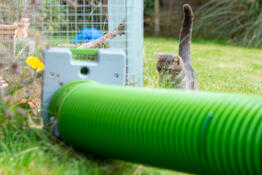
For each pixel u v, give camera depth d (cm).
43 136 238
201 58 797
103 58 273
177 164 201
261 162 171
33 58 259
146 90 224
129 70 367
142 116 207
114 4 367
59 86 266
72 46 377
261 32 948
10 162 206
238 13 992
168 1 1345
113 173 224
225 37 1070
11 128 244
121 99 221
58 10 368
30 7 330
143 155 210
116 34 358
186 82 443
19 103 278
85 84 253
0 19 344
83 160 227
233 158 180
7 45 343
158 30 1319
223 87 479
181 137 194
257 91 460
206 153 187
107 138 218
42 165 208
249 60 788
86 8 394
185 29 481
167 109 203
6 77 314
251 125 177
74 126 232
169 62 431
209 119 188
